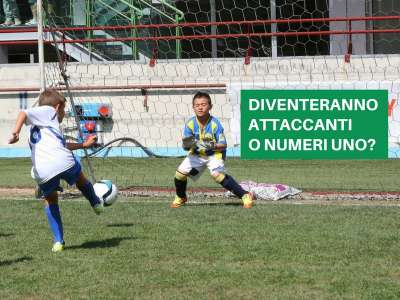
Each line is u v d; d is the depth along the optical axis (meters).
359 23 50.47
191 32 53.38
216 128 23.34
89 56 48.84
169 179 33.88
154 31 47.97
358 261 15.23
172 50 49.81
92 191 17.55
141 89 45.78
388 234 18.08
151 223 20.17
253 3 53.28
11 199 26.20
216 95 45.47
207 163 23.42
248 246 16.77
